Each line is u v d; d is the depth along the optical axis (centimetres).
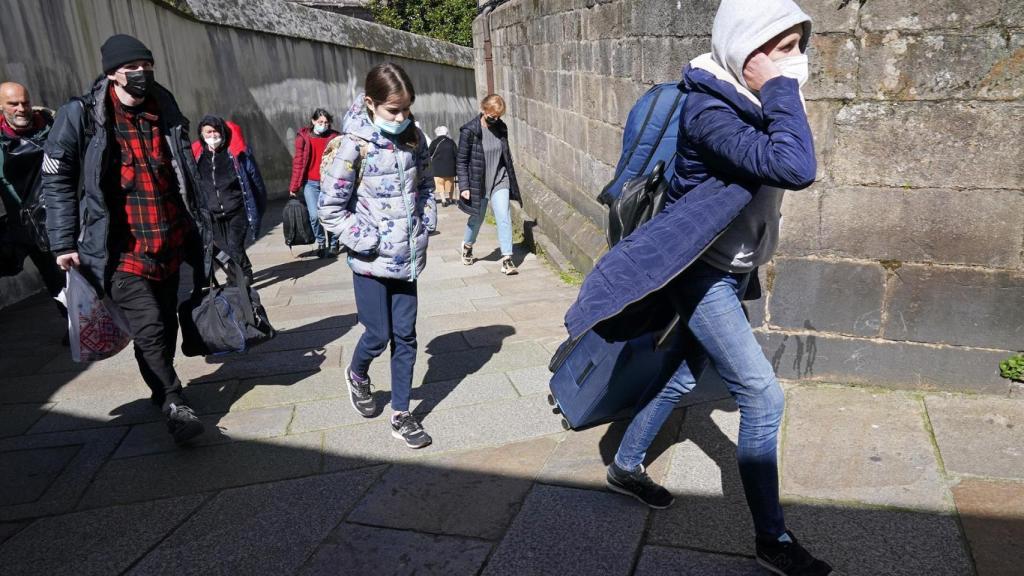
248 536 263
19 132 462
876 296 341
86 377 434
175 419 325
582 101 662
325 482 299
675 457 299
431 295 622
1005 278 321
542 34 827
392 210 303
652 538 249
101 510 284
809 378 360
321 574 240
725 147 190
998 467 280
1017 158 308
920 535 243
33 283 679
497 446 323
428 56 2122
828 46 319
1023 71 300
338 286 695
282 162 1555
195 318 351
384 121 296
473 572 237
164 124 341
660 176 236
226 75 1355
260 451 329
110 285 322
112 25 927
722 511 262
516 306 562
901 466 284
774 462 220
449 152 1259
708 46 387
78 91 809
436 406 369
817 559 224
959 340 334
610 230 246
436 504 278
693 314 220
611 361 295
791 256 346
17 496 297
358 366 344
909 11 307
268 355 464
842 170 330
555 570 235
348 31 1773
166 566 248
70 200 310
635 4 477
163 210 337
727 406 338
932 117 314
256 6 1470
